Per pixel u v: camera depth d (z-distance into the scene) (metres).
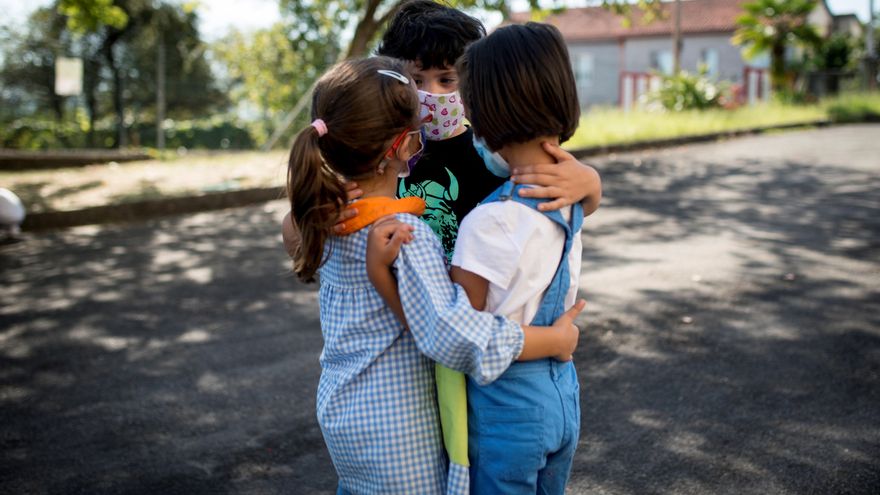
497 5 11.23
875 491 2.60
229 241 6.84
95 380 3.74
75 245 6.79
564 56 1.53
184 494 2.71
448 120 1.88
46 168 11.41
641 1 13.42
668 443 2.96
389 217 1.54
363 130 1.51
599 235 6.59
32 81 14.12
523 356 1.51
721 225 6.92
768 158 11.70
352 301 1.58
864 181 9.20
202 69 24.14
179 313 4.75
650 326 4.25
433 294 1.46
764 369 3.64
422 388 1.58
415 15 1.94
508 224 1.52
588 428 3.09
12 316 4.75
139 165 11.67
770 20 24.44
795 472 2.73
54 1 17.97
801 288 4.91
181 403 3.46
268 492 2.72
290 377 3.73
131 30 21.39
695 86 19.22
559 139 1.59
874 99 20.80
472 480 1.58
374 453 1.55
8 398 3.56
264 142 19.52
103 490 2.75
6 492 2.74
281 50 24.25
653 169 10.84
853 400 3.30
